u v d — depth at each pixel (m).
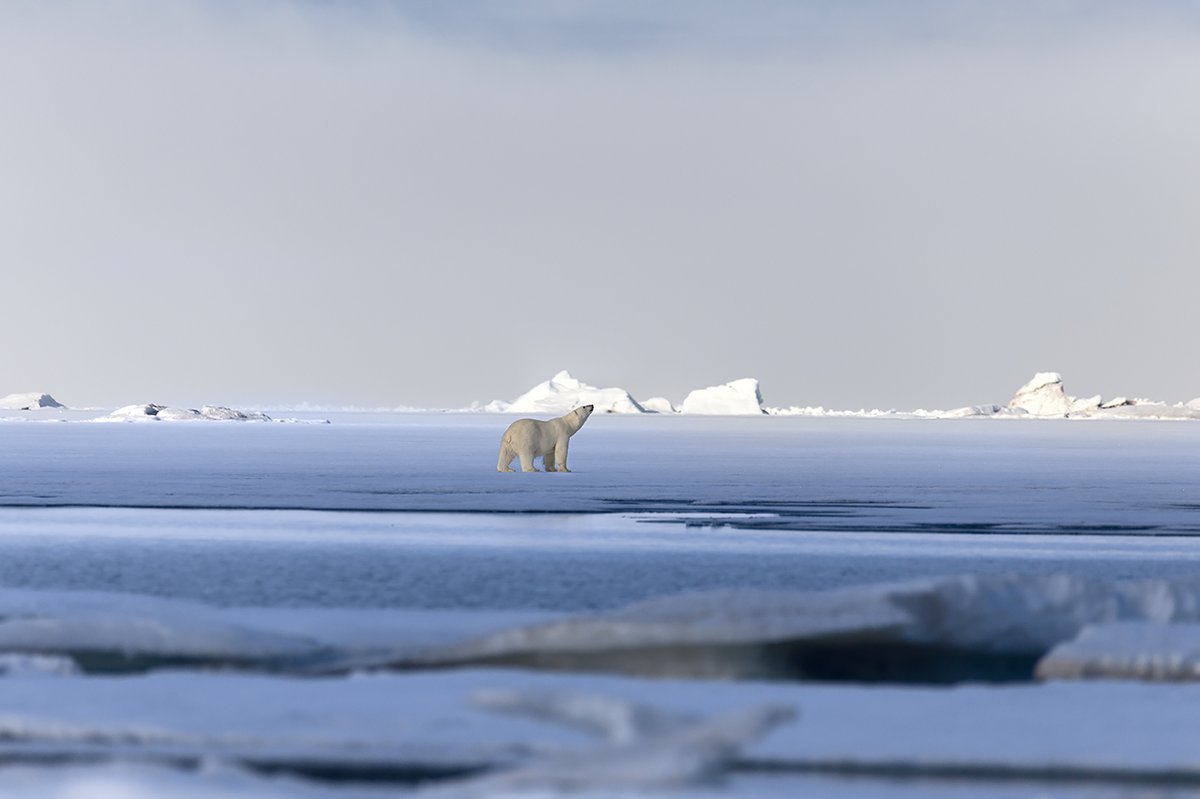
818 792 18.95
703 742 18.05
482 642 29.50
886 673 30.00
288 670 29.61
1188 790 19.44
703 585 46.00
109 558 53.97
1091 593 32.31
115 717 22.67
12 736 22.17
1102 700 24.19
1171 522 73.69
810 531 67.31
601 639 29.06
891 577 48.59
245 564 51.91
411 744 21.20
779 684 25.75
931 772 20.25
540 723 22.36
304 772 20.27
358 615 36.28
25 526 68.44
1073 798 18.89
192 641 31.02
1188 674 26.58
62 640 31.19
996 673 30.14
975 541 62.69
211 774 18.73
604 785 17.64
